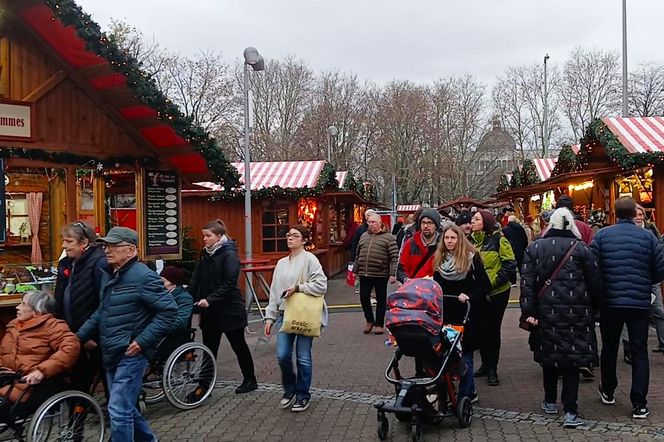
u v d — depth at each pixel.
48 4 6.48
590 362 5.41
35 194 10.69
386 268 10.16
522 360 8.16
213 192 15.56
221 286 6.89
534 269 5.65
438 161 52.12
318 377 7.63
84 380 5.68
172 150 8.78
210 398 6.90
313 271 6.33
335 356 8.73
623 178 14.34
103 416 5.47
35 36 7.36
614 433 5.36
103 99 8.09
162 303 4.84
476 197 55.41
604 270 5.78
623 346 8.02
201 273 7.13
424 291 5.41
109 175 9.88
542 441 5.26
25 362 5.01
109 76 7.52
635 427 5.48
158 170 8.98
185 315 6.53
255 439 5.64
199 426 6.03
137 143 8.56
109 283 4.89
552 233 5.71
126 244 4.85
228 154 42.03
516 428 5.60
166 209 9.06
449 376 5.52
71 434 5.21
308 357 6.40
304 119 56.25
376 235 10.28
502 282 6.88
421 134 53.25
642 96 46.97
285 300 6.29
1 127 7.22
